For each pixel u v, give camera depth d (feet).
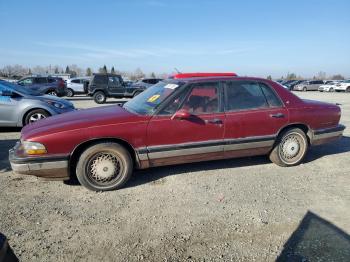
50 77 71.72
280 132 16.24
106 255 9.12
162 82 17.11
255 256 9.07
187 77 16.15
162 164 14.35
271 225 10.72
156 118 13.80
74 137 12.82
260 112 15.44
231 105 15.14
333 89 125.18
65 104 27.45
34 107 25.53
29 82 69.26
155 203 12.37
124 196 13.05
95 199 12.78
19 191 13.53
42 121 14.64
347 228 10.56
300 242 9.73
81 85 88.28
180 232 10.29
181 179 14.87
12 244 9.59
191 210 11.77
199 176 15.25
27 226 10.63
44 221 10.96
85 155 13.08
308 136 16.92
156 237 10.01
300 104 16.55
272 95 16.07
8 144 21.94
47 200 12.67
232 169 16.28
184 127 14.10
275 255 9.11
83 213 11.57
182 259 8.95
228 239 9.91
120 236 10.06
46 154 12.64
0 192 13.41
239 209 11.86
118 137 13.25
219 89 15.08
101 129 13.08
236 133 15.02
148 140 13.69
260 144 15.66
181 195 13.10
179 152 14.23
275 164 17.08
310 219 11.14
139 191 13.55
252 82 15.83
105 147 13.19
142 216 11.33
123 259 8.95
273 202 12.48
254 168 16.48
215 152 14.92
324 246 9.52
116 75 65.05
